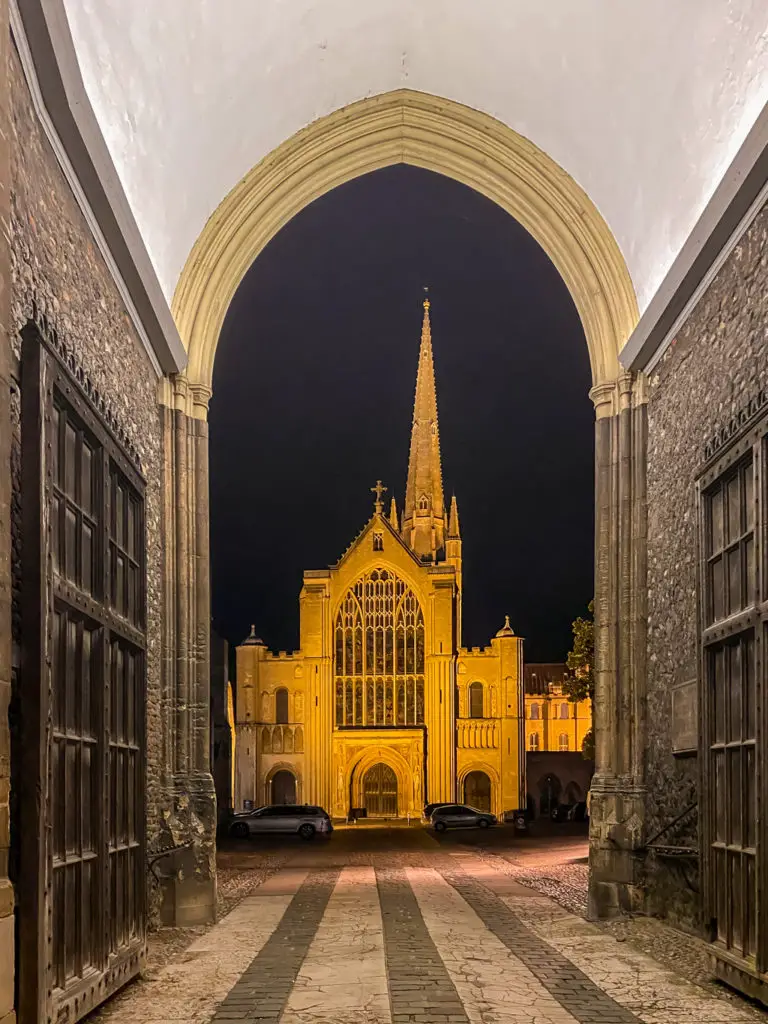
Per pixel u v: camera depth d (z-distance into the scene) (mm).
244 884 14750
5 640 4484
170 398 10367
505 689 50438
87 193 6551
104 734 6230
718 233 7480
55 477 5379
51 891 4918
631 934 8711
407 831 37750
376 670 50469
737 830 6656
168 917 9547
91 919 5965
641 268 10344
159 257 9742
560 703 63875
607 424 10789
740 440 6645
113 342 7742
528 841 27938
